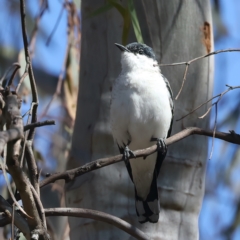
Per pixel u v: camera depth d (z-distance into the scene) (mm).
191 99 9406
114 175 8992
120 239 8609
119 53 9641
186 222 8961
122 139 10281
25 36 6977
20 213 6953
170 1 9445
